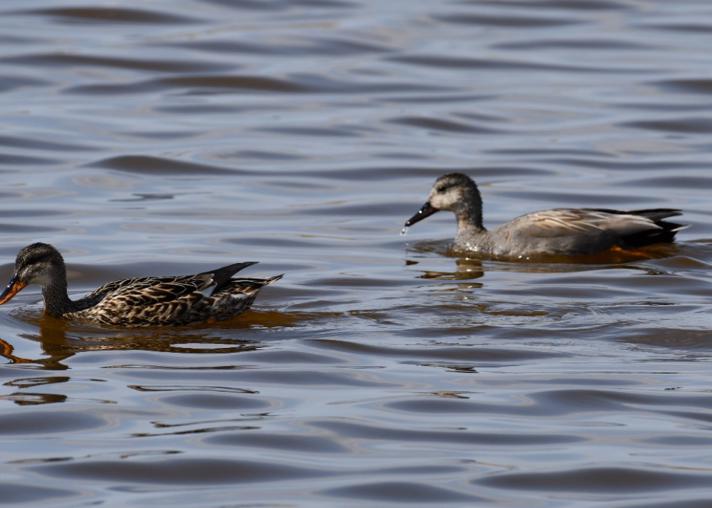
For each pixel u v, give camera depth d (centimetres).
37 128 2595
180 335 1524
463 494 1107
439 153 2517
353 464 1164
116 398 1312
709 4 3581
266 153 2492
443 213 2222
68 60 3017
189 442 1205
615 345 1473
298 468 1155
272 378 1374
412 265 1884
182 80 2933
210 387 1345
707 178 2369
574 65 3072
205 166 2405
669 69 3028
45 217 2091
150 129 2620
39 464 1157
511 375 1381
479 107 2797
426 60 3094
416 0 3556
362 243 2011
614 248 1950
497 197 2286
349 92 2894
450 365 1414
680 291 1712
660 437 1223
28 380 1365
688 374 1378
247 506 1080
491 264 1912
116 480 1129
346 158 2477
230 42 3166
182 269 1834
